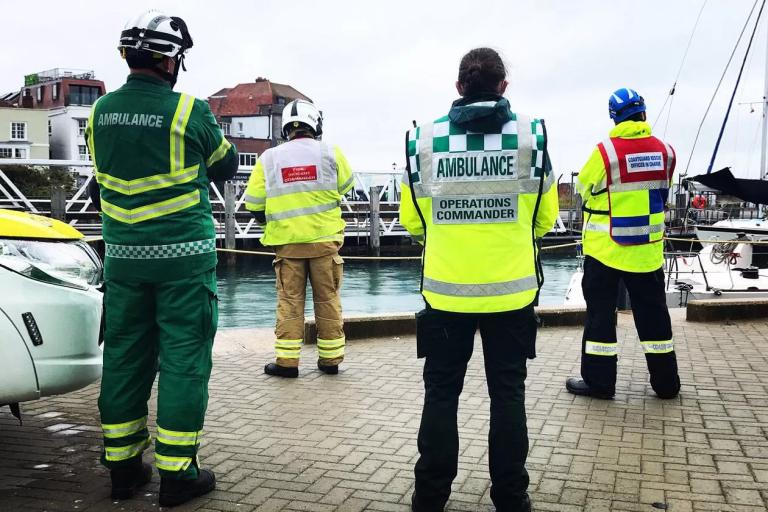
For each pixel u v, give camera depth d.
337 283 6.07
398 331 7.68
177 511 3.38
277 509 3.39
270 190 5.96
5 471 3.86
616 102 5.25
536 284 3.26
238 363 6.46
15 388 3.46
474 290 3.18
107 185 3.44
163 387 3.43
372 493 3.57
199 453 4.14
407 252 44.22
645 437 4.38
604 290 5.19
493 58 3.25
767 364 6.18
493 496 3.28
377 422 4.72
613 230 5.09
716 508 3.37
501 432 3.22
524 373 3.29
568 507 3.39
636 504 3.42
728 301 8.25
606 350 5.20
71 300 3.63
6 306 3.43
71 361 3.61
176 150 3.40
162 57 3.49
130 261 3.42
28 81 82.44
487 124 3.16
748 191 12.83
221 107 85.81
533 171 3.20
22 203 35.12
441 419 3.25
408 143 3.33
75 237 3.92
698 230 20.00
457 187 3.21
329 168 6.02
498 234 3.19
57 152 75.81
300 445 4.27
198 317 3.47
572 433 4.46
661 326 5.13
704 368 6.07
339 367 6.29
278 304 6.04
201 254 3.47
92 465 3.95
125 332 3.50
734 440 4.32
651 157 5.10
